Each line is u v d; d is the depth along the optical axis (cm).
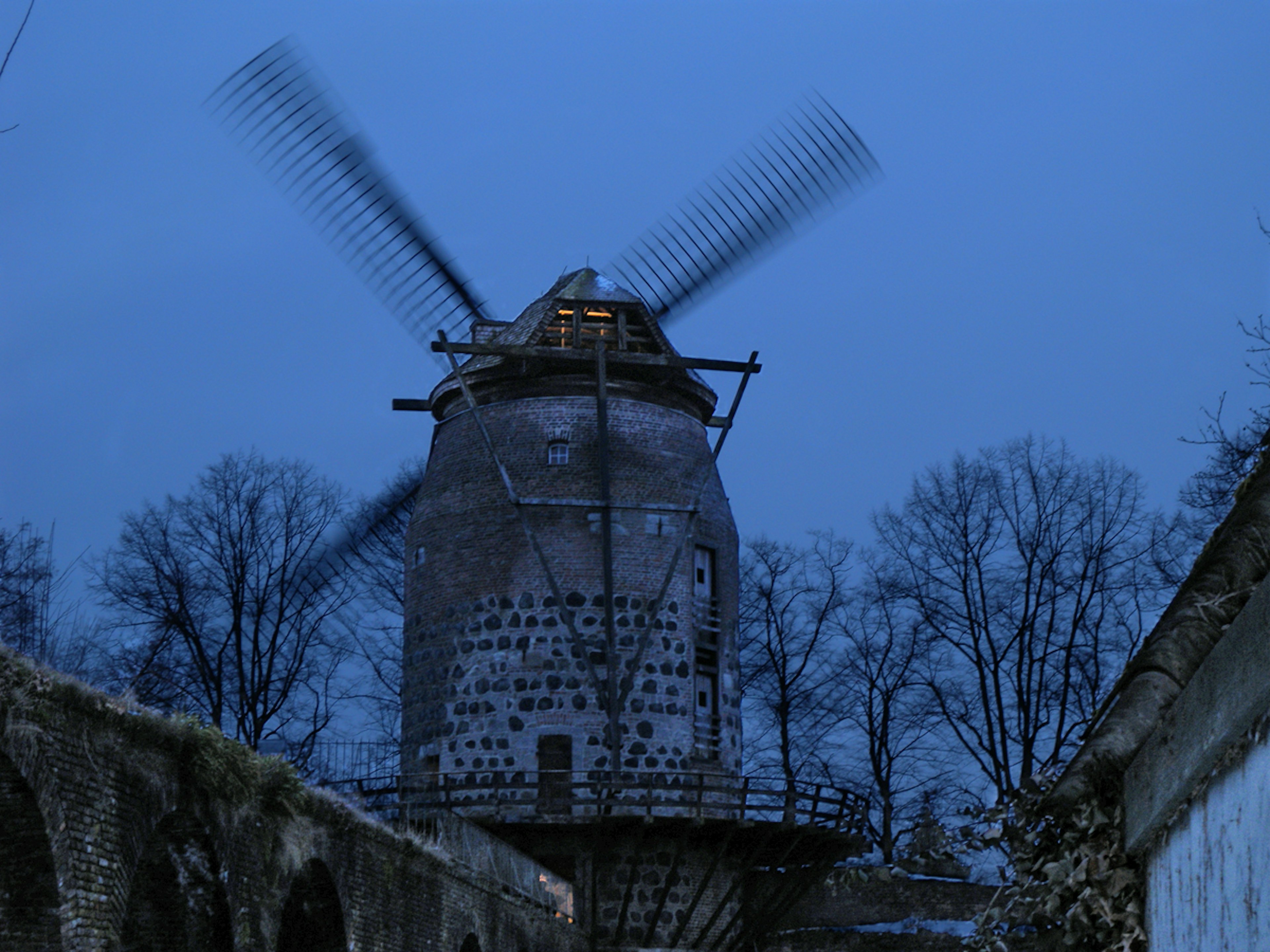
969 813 906
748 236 4950
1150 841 726
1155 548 5600
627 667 4384
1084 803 771
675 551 4519
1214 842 588
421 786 4316
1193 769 602
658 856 4322
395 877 2519
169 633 5059
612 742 4294
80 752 1520
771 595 6269
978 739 5522
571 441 4575
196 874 1830
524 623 4409
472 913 2967
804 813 4169
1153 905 729
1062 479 5744
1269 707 512
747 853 4306
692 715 4450
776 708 6181
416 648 4603
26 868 1455
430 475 4791
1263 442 757
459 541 4578
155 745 1686
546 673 4353
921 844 915
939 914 5078
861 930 4991
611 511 4481
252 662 5038
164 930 1877
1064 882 782
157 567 5172
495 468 4588
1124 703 759
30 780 1411
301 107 4775
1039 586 5638
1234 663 542
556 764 4312
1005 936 847
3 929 1455
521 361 4631
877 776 5838
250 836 1920
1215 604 730
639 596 4450
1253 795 531
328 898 2241
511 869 3416
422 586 4644
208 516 5312
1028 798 858
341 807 2239
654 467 4600
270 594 5259
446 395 4809
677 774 4234
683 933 4306
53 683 1466
